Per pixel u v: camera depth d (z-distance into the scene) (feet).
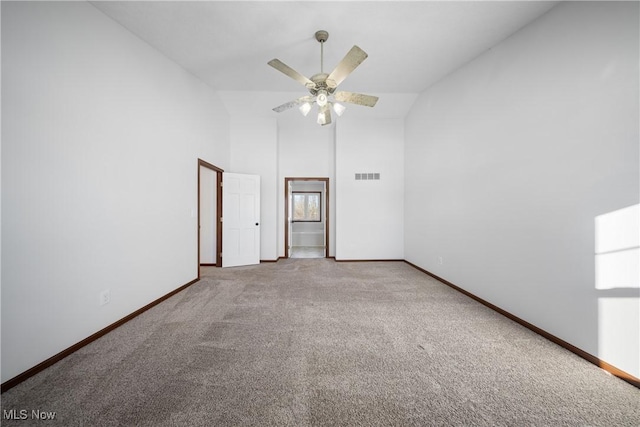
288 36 9.12
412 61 10.69
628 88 5.32
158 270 9.70
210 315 8.50
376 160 17.53
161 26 8.42
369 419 4.30
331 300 9.93
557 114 6.80
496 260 8.95
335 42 9.45
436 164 12.96
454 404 4.64
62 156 6.17
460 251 10.99
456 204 11.28
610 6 5.60
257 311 8.82
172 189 10.59
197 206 12.50
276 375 5.41
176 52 10.03
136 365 5.74
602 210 5.79
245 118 17.13
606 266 5.72
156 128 9.67
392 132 17.54
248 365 5.75
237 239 16.11
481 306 9.35
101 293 7.20
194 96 12.29
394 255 17.62
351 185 17.51
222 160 15.70
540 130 7.29
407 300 9.94
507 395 4.86
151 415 4.36
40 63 5.70
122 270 7.98
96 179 7.11
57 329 5.99
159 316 8.43
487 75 9.48
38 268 5.63
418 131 15.07
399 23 8.37
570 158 6.46
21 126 5.33
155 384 5.12
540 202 7.29
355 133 17.53
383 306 9.31
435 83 13.01
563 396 4.85
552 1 6.76
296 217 27.73
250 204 16.44
